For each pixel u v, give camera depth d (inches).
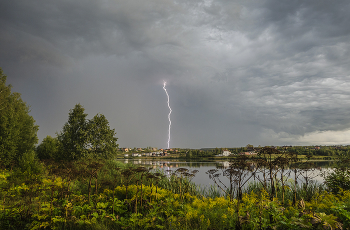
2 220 259.6
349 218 195.3
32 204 309.7
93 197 359.6
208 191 500.7
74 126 962.7
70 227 240.4
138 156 6235.2
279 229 204.5
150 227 245.8
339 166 421.7
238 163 251.9
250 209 245.1
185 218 249.1
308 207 269.9
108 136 989.2
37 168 593.9
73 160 892.6
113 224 259.3
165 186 506.3
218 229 230.7
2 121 917.8
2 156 840.3
